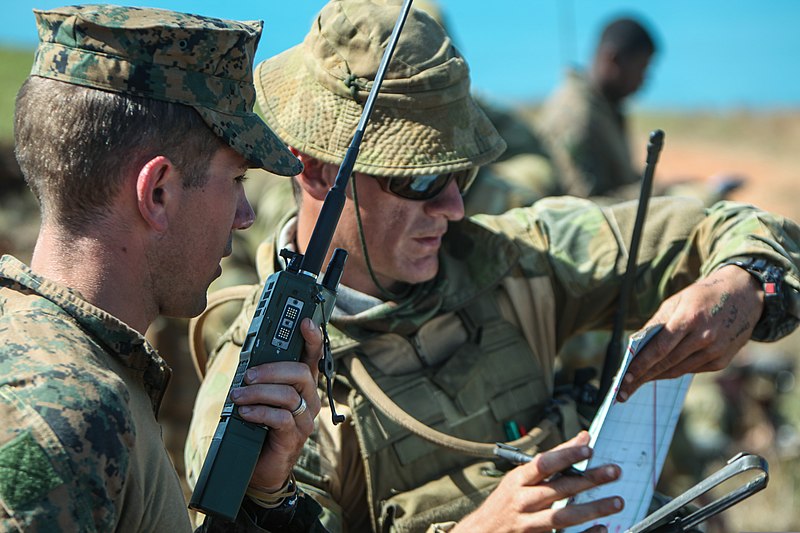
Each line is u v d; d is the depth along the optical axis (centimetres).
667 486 436
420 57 205
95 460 127
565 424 222
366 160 203
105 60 142
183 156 147
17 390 127
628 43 601
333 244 217
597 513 179
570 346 405
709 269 221
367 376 207
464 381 216
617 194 572
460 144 206
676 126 2481
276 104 217
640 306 236
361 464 206
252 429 153
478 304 228
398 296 219
